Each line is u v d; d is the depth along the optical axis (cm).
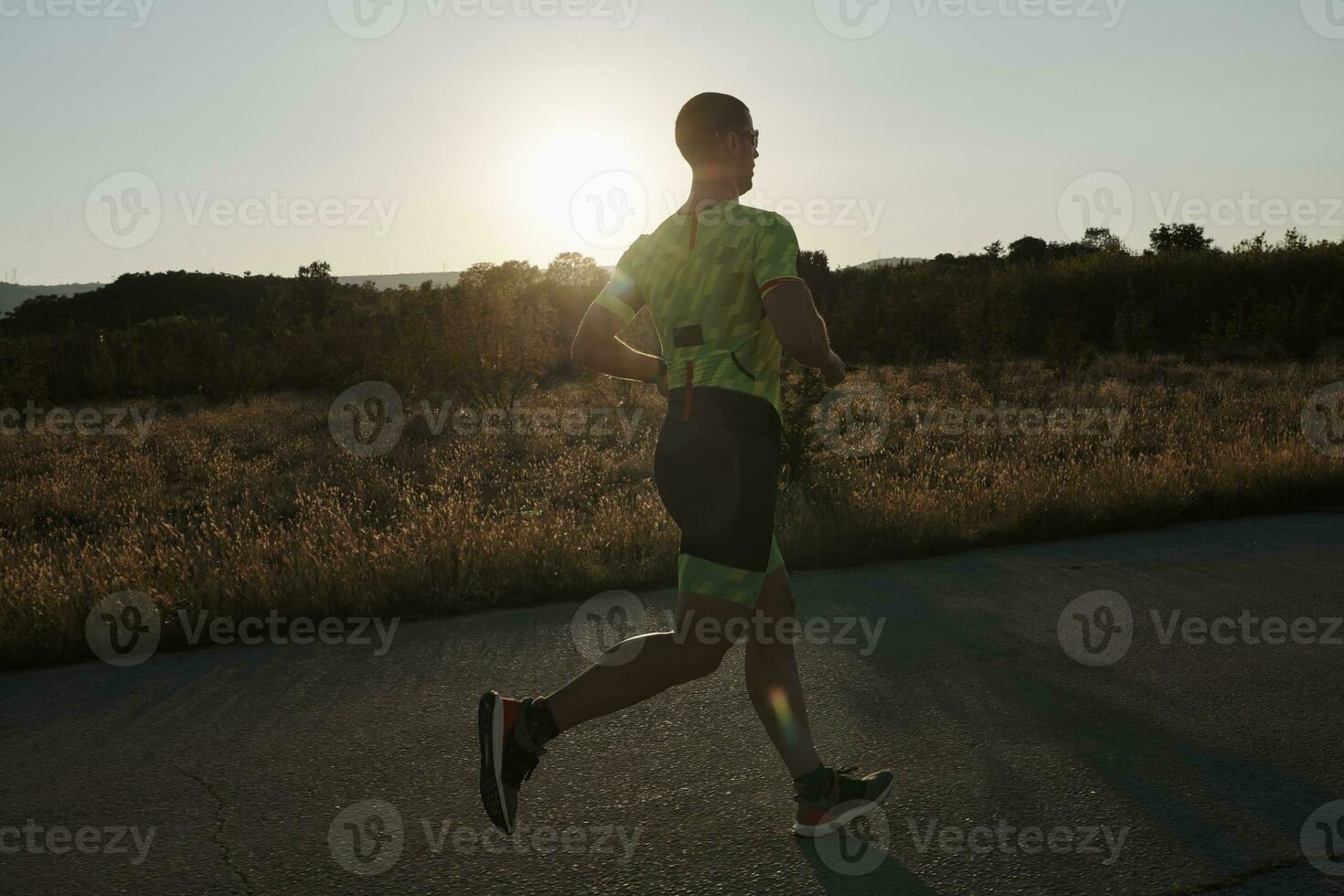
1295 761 305
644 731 338
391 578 521
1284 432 1073
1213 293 2784
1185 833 260
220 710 373
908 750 319
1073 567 581
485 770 241
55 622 463
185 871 251
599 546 597
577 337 262
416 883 242
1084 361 2102
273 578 514
